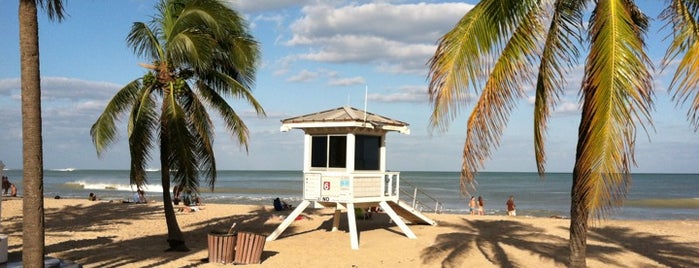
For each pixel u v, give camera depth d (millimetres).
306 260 16109
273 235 19547
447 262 16078
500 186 112375
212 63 17781
